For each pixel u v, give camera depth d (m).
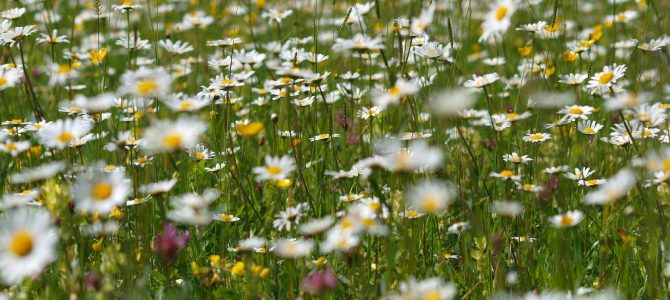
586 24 8.87
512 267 3.59
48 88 6.40
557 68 5.57
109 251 3.01
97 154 4.61
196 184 4.52
